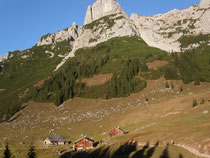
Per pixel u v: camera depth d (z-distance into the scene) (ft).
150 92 483.92
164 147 171.01
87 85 596.70
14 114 485.56
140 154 169.68
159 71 584.81
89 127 364.38
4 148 293.64
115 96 504.84
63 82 621.31
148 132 233.14
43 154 257.96
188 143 166.71
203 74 536.83
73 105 502.79
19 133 375.04
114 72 584.81
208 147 149.89
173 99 386.93
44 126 400.06
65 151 259.60
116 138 248.11
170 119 279.28
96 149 230.27
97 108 458.50
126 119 356.59
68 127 382.22
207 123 204.95
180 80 522.06
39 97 557.74
